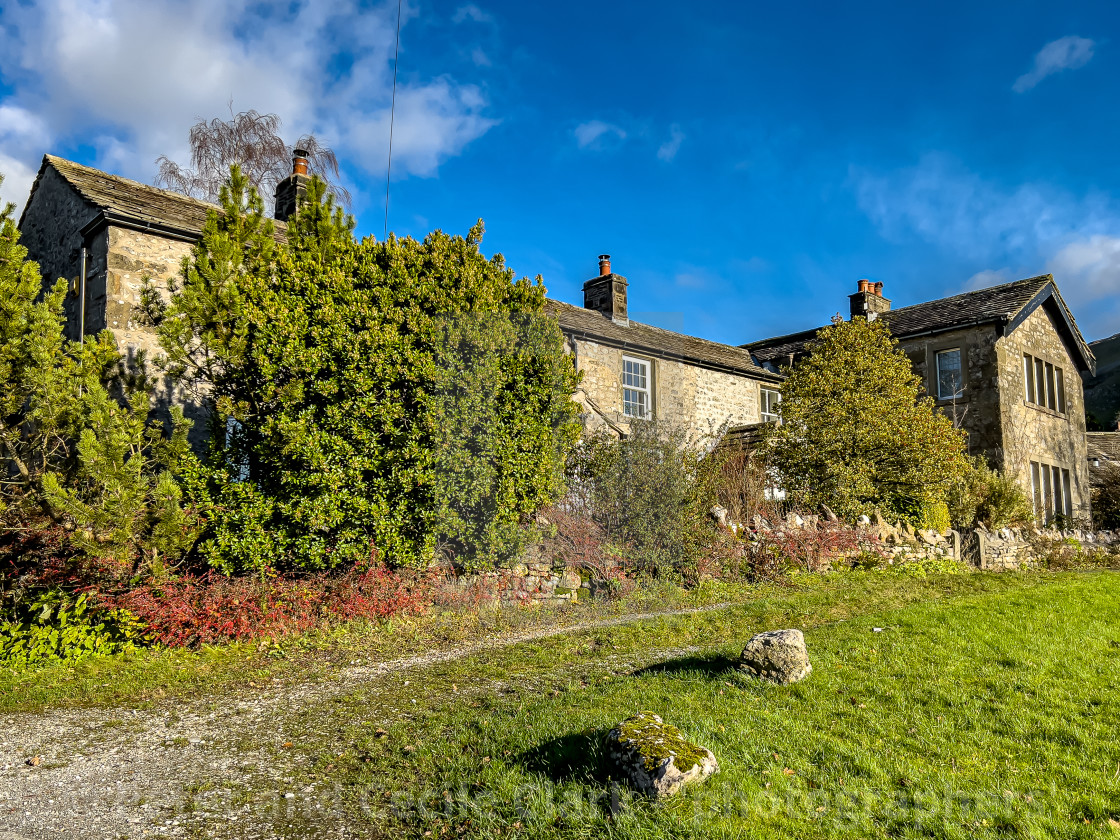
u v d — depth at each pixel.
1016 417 17.77
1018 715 4.54
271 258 7.92
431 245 8.34
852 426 12.59
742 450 13.06
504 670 6.08
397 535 7.75
